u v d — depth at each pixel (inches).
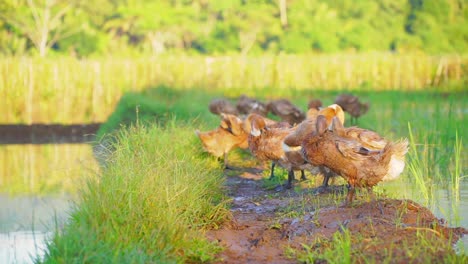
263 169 2193.7
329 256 1200.2
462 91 5807.1
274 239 1380.4
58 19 7460.6
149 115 3243.1
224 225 1470.2
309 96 5457.7
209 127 2662.4
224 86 5762.8
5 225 1747.0
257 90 5659.5
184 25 7819.9
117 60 5123.0
